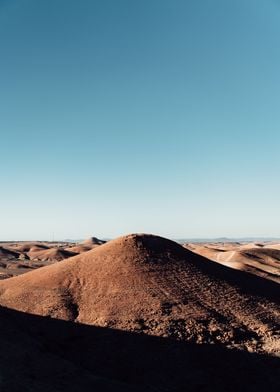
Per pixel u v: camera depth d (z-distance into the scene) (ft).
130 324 115.65
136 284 134.31
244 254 344.49
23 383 70.85
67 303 128.06
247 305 131.44
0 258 420.77
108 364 100.17
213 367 100.99
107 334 111.86
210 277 143.95
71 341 110.01
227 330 116.37
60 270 148.77
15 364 78.23
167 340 109.40
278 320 126.62
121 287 133.18
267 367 102.06
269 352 108.37
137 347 106.52
